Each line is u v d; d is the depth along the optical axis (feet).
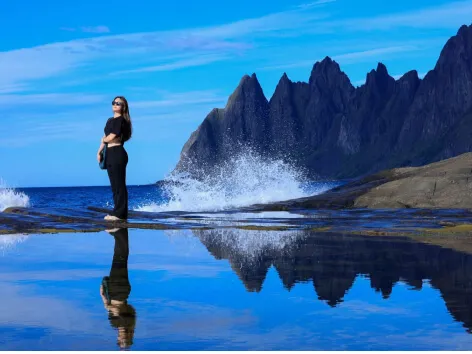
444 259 17.92
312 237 25.88
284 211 48.73
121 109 33.78
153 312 10.75
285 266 16.63
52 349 8.46
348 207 50.49
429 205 46.52
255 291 12.82
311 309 10.98
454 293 12.44
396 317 10.32
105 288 13.26
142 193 288.10
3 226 30.27
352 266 16.55
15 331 9.43
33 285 13.69
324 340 8.91
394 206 47.78
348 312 10.73
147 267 16.66
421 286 13.30
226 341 8.86
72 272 15.74
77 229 29.60
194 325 9.79
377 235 26.84
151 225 31.81
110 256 19.29
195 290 12.96
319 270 15.84
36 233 28.14
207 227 31.89
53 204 155.22
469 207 44.75
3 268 16.57
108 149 33.91
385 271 15.53
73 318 10.28
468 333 9.27
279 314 10.57
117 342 8.82
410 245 22.09
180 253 19.99
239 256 19.11
